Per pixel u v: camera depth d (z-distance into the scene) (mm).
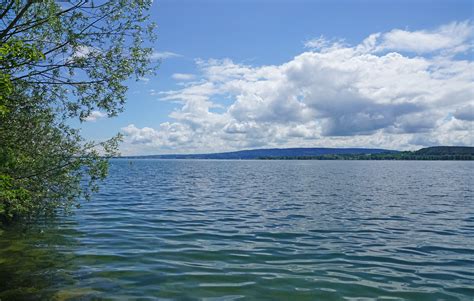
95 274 10414
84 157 11438
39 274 10375
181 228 17406
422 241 15031
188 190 38406
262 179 59719
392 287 9625
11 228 16641
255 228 17609
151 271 10719
